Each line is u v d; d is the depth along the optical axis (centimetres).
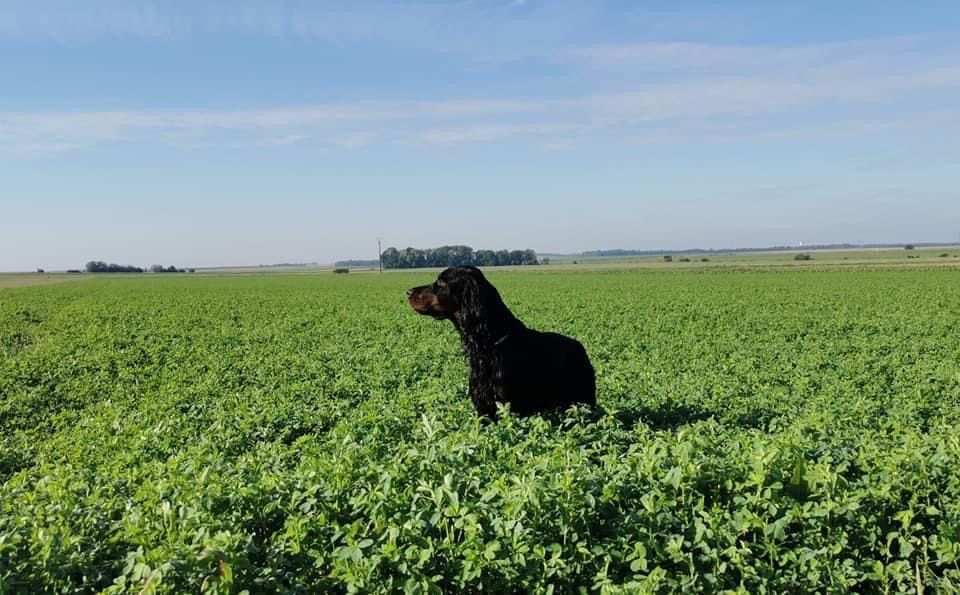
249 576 439
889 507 542
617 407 987
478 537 467
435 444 616
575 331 2208
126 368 1673
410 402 1023
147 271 19450
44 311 4012
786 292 4203
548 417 838
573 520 490
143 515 514
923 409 981
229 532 460
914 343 1808
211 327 2786
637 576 445
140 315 3475
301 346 2058
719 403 1052
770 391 1161
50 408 1307
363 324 2702
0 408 1271
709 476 540
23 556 446
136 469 719
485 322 842
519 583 459
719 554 482
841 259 12962
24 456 959
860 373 1350
